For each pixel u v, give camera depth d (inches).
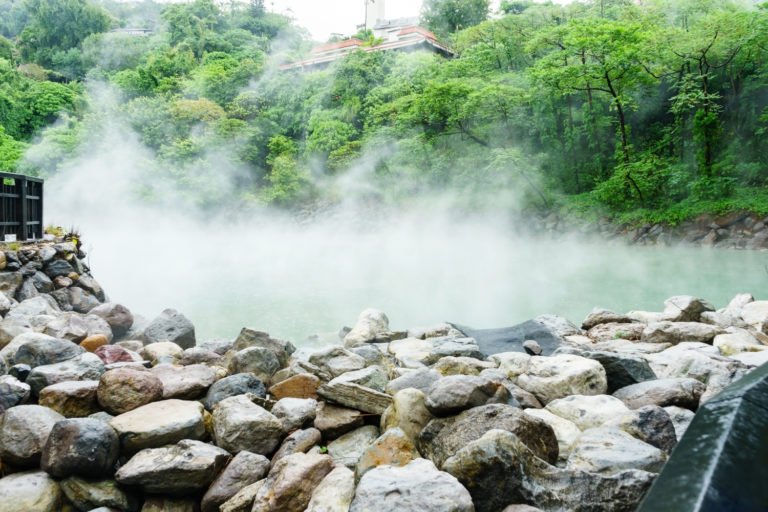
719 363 168.7
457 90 1274.6
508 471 96.6
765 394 32.9
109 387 148.9
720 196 960.9
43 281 318.0
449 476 94.7
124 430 132.0
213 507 123.1
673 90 1201.4
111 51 3024.1
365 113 1723.7
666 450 117.6
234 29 3307.1
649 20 1216.8
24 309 264.4
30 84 2373.3
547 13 1470.2
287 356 225.9
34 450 128.9
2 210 337.7
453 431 115.6
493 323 370.6
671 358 194.7
